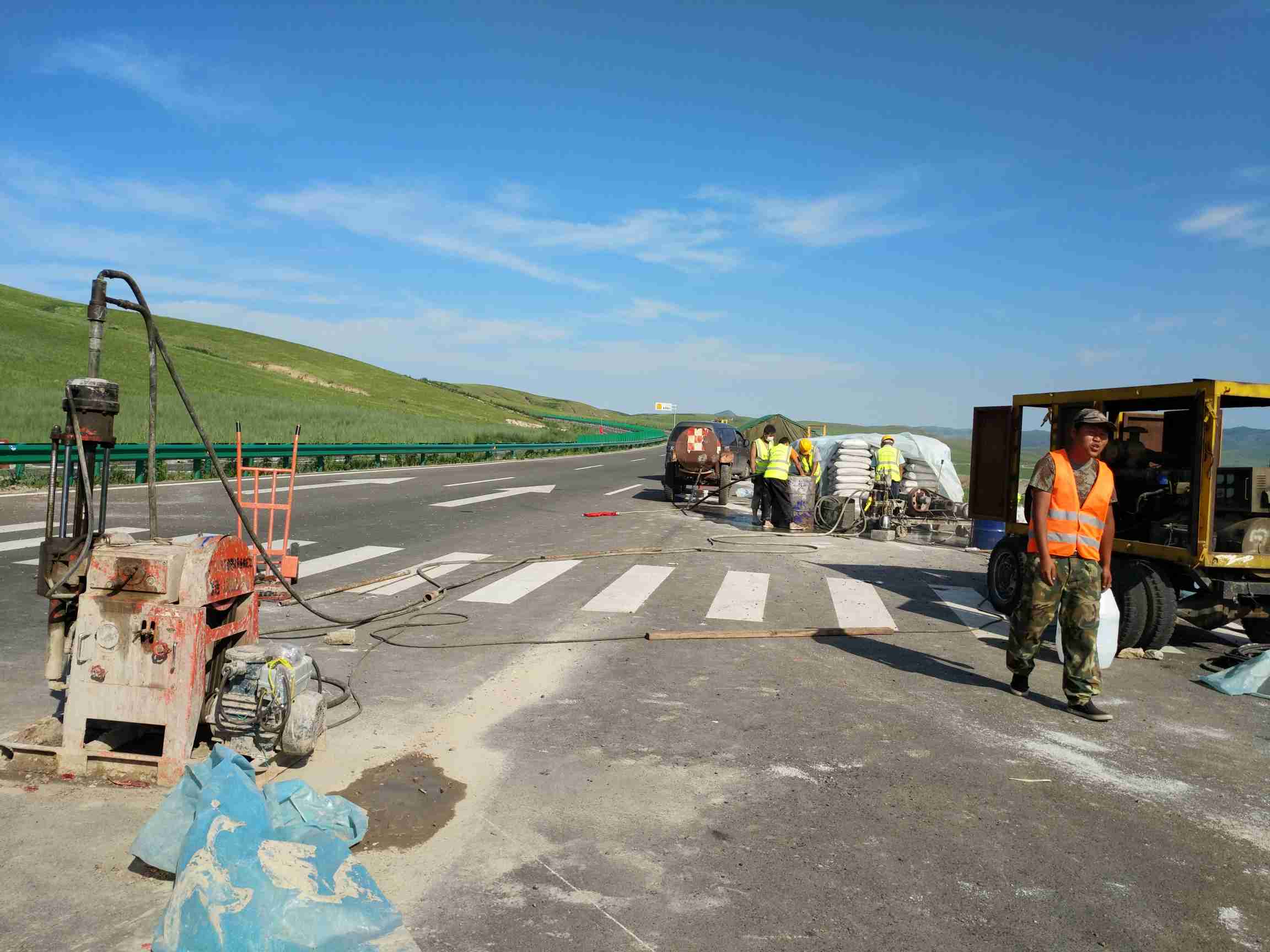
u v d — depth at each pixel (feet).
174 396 144.87
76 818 11.89
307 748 13.53
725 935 9.59
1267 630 24.34
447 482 76.69
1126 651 23.43
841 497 49.67
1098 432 18.13
